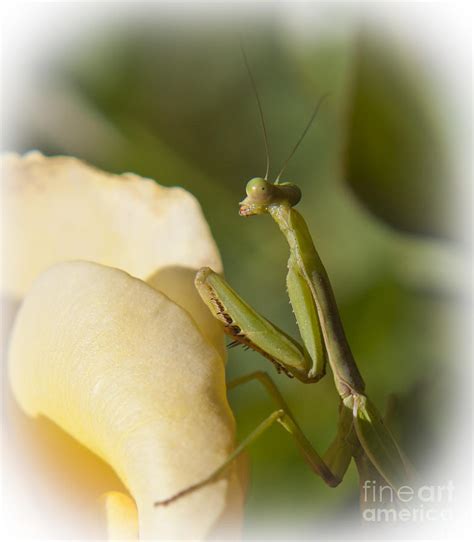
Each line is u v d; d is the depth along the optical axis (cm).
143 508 22
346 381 26
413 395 25
